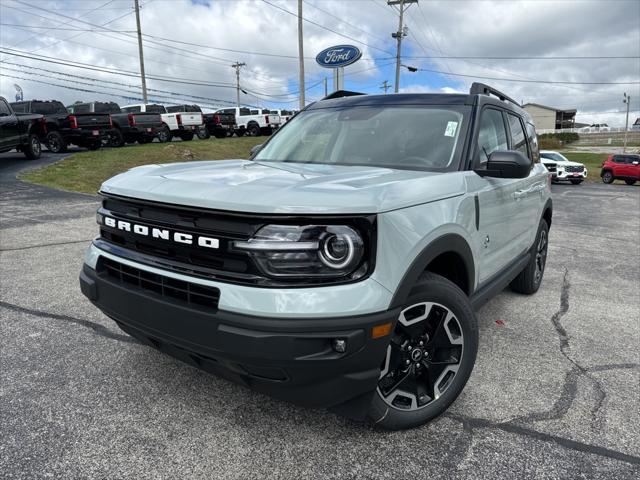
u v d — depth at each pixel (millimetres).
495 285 3607
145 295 2385
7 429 2578
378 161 3293
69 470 2291
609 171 28188
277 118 33219
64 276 5238
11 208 9227
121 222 2549
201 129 27750
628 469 2408
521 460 2455
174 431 2604
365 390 2262
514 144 4195
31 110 18500
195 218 2238
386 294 2201
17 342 3623
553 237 9289
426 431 2680
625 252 7914
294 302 2057
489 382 3264
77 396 2914
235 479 2268
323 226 2090
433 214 2541
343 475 2314
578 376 3379
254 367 2111
